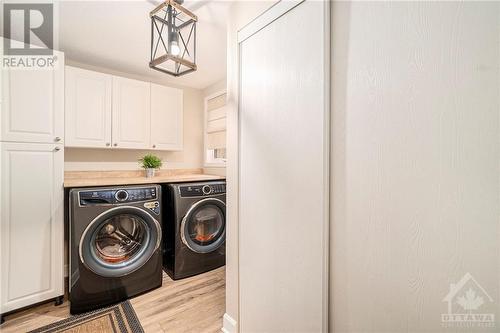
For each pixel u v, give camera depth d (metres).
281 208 1.16
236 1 1.44
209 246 2.45
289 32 1.11
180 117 2.90
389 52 0.79
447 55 0.68
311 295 1.02
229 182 1.50
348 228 0.92
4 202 1.60
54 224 1.77
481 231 0.63
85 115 2.24
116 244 1.98
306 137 1.04
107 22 1.77
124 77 2.72
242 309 1.41
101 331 1.53
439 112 0.69
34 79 1.71
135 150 2.83
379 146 0.82
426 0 0.72
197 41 2.08
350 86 0.90
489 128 0.62
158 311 1.75
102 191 1.82
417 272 0.74
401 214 0.77
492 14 0.61
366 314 0.86
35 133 1.70
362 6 0.86
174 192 2.26
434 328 0.71
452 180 0.67
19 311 1.72
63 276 1.81
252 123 1.33
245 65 1.38
